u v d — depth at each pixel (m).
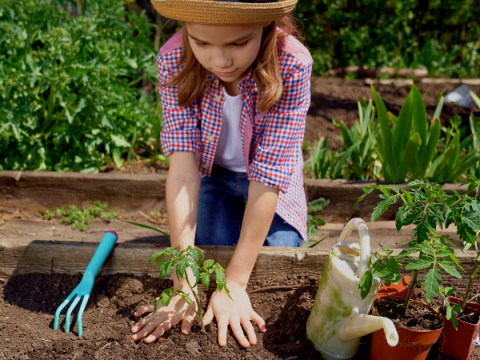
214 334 1.75
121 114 3.34
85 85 3.04
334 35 6.48
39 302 1.89
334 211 2.97
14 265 1.99
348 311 1.55
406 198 1.57
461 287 1.98
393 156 2.95
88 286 1.85
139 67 3.79
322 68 6.12
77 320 1.76
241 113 1.90
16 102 2.97
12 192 2.91
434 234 1.54
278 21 1.70
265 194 1.82
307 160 3.55
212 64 1.53
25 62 3.01
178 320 1.78
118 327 1.78
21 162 3.09
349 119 4.59
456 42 6.77
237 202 2.48
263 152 1.83
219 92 1.88
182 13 1.40
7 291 1.94
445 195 1.53
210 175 2.25
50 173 2.89
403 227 2.82
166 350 1.67
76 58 3.20
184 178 1.91
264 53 1.65
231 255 1.98
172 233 1.90
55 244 1.99
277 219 2.20
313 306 1.70
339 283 1.53
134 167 3.41
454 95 5.11
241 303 1.81
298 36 1.86
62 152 3.26
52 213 2.90
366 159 3.18
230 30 1.41
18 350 1.65
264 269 1.99
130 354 1.65
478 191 1.58
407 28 6.48
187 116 1.91
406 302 1.60
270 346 1.71
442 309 1.66
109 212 2.93
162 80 1.90
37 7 3.17
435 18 6.64
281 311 1.88
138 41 3.83
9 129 3.02
